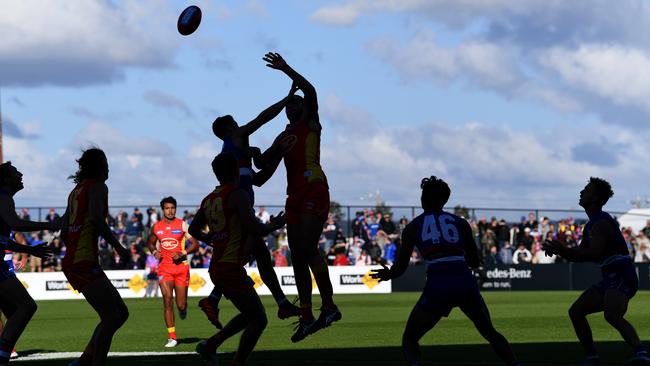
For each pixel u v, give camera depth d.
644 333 18.62
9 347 11.99
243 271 11.02
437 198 10.62
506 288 45.22
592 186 11.97
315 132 11.88
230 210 10.91
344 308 30.11
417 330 10.55
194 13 11.76
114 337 19.31
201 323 24.00
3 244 12.09
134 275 41.94
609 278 11.91
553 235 46.88
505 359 10.55
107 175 11.30
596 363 12.17
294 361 13.56
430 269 10.41
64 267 11.14
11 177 12.18
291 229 11.80
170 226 17.70
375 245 45.12
